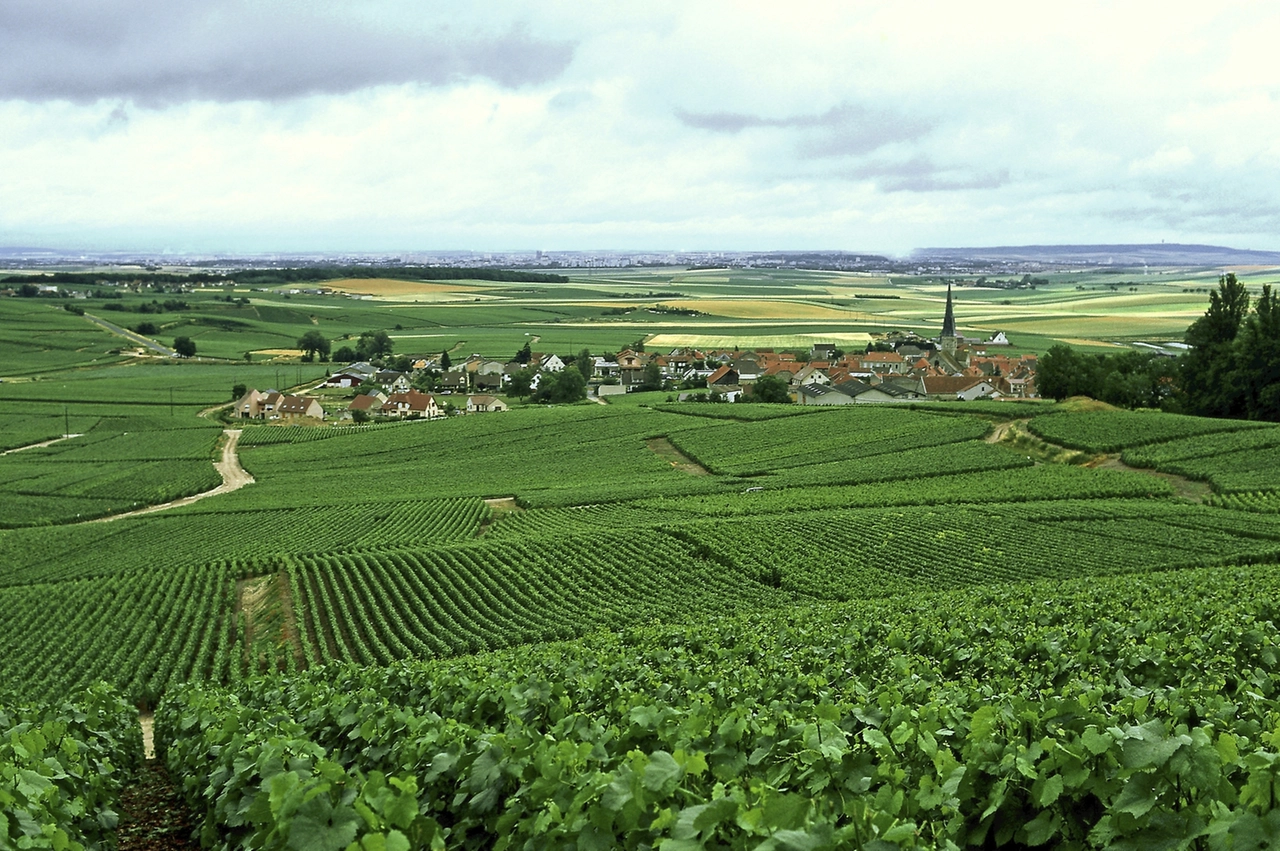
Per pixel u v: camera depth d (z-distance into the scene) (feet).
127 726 86.02
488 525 284.00
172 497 358.23
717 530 232.73
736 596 186.39
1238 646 65.72
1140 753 27.35
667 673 79.71
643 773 29.58
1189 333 391.24
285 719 62.03
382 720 52.65
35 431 486.79
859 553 210.38
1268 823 23.45
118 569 240.32
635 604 183.62
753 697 58.70
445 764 37.96
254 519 303.68
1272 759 25.40
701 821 25.45
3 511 336.29
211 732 58.29
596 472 361.92
